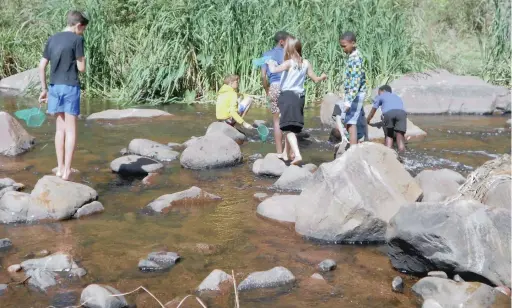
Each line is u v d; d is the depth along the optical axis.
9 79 14.11
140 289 4.52
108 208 6.32
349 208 5.48
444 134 10.09
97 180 7.27
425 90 12.18
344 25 13.30
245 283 4.55
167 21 12.94
